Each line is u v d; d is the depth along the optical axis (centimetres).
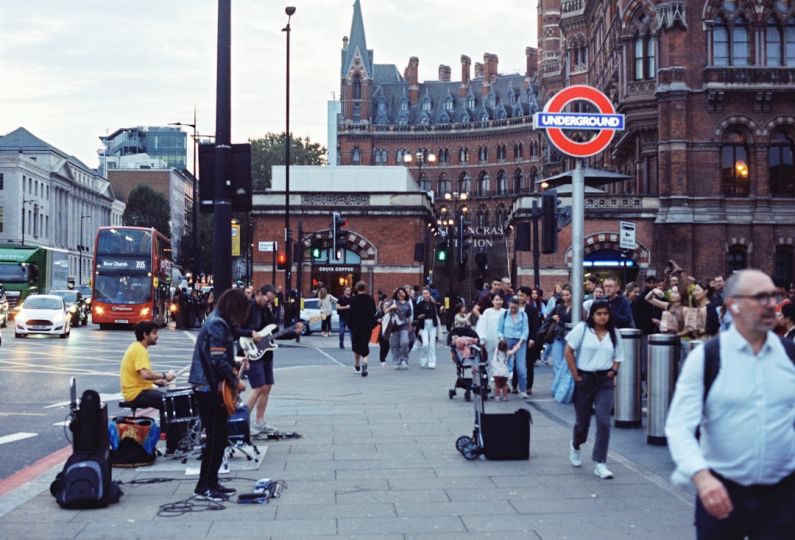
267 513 804
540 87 10462
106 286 4366
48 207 12469
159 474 977
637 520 775
